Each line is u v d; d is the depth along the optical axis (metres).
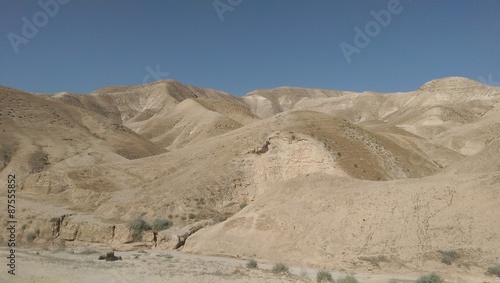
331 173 53.12
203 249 40.97
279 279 27.33
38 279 24.34
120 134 107.69
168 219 50.75
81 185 60.94
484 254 29.14
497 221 30.97
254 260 35.19
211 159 62.91
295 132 60.97
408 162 64.31
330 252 33.44
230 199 55.97
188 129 143.00
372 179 54.03
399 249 31.67
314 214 37.62
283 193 42.88
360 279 27.97
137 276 26.69
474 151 117.06
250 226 39.88
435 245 30.94
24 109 100.31
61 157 82.38
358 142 62.47
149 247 45.19
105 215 53.25
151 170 65.31
